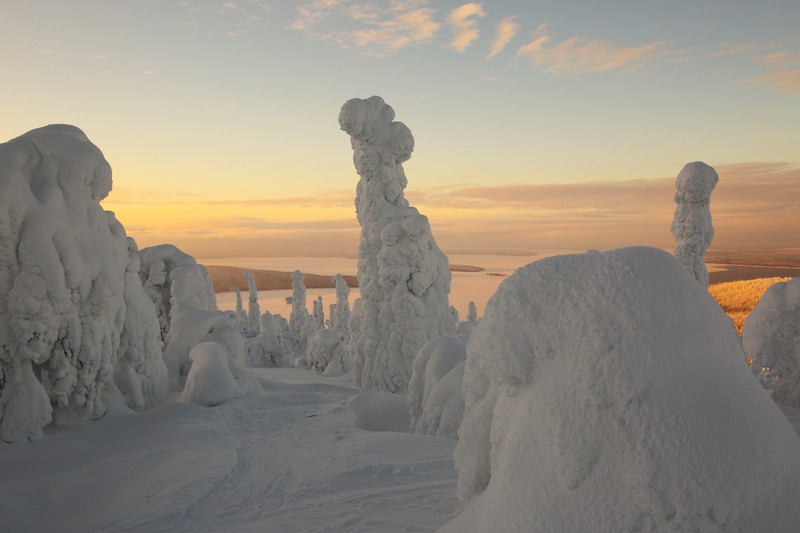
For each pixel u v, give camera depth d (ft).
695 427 6.76
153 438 25.32
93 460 23.22
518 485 7.38
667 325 7.56
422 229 43.01
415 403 28.55
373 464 19.40
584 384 7.39
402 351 43.21
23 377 26.61
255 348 106.32
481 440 9.43
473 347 9.93
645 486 6.53
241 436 26.21
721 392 7.04
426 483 17.10
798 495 6.57
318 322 182.39
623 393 7.09
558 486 7.05
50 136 29.07
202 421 28.25
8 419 25.85
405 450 21.25
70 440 26.27
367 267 45.42
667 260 8.33
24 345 26.30
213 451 22.62
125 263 31.81
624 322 7.63
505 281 9.08
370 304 44.52
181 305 51.34
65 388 27.73
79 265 27.96
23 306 26.09
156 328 35.32
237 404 33.40
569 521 6.79
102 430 27.84
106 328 29.58
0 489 20.06
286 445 24.23
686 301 7.82
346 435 24.93
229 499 17.46
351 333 47.14
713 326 7.66
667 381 7.09
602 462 6.91
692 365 7.23
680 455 6.62
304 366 105.40
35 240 26.84
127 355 32.89
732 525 6.31
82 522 16.99
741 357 7.50
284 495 17.51
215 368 35.01
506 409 8.49
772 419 7.04
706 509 6.33
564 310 8.13
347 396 43.27
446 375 25.31
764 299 35.35
